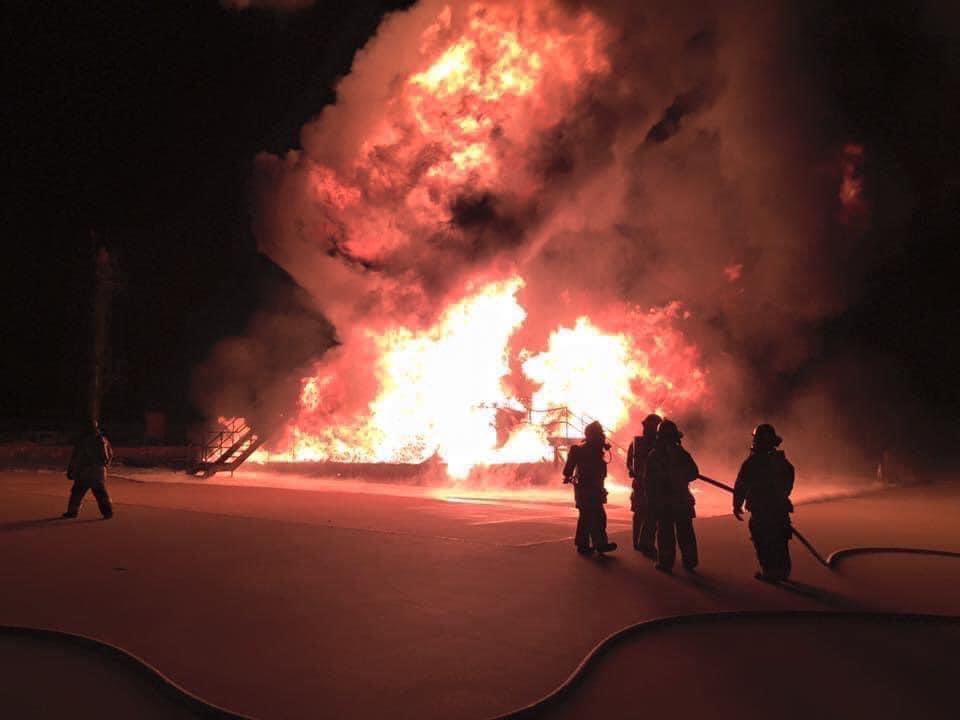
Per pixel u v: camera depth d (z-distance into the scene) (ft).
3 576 28.40
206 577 28.45
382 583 27.86
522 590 27.40
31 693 17.92
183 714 16.94
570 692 18.48
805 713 17.61
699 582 29.32
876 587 28.81
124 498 51.65
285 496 54.24
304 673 18.99
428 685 18.42
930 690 18.99
